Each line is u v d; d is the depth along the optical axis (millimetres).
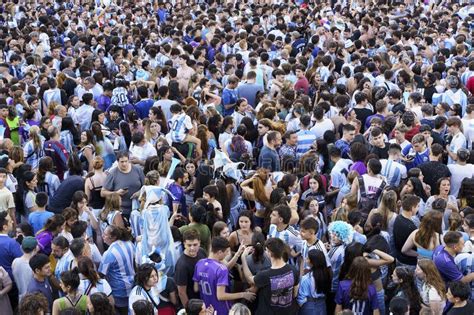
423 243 8844
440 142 12156
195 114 13414
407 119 12281
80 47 20734
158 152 11836
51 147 12375
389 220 9336
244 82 15633
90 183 10977
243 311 7551
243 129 12664
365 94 13719
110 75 18453
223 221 9609
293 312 8133
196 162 12062
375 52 19656
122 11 28250
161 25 24875
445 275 8438
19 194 11148
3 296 8781
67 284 7777
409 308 7824
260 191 10211
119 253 8680
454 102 14406
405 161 11422
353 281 8133
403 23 24234
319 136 12883
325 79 16922
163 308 8391
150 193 9148
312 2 30938
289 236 8906
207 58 19969
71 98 14492
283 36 22094
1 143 12375
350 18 25250
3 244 8992
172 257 8961
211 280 8133
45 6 28672
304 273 8547
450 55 19312
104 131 13078
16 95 14547
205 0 31156
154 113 13242
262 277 7887
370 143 12227
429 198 10211
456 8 28297
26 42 20766
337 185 10883
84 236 9117
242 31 20906
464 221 9031
